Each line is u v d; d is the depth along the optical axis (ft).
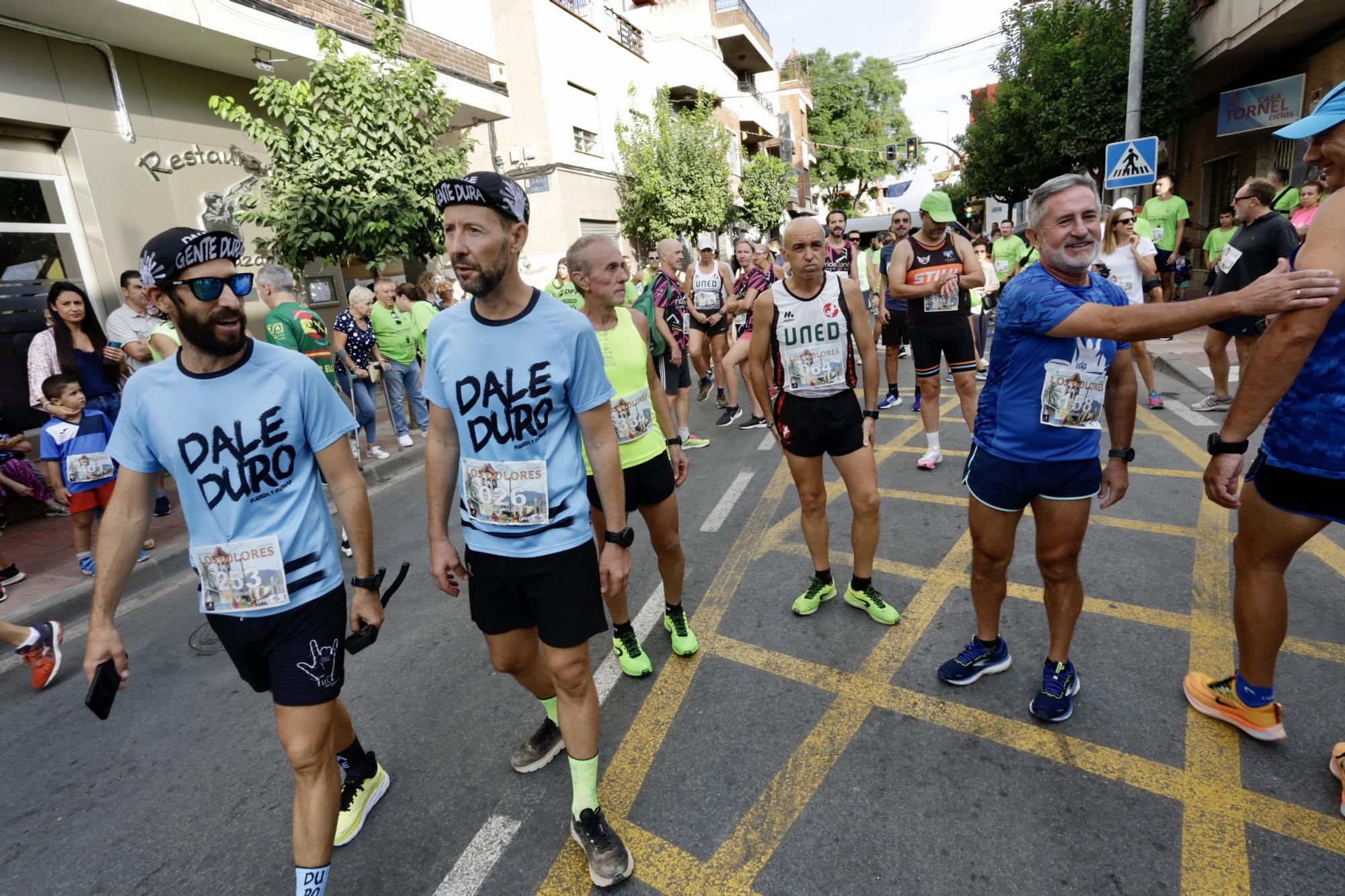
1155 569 12.31
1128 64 46.47
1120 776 7.88
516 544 6.88
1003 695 9.39
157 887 7.66
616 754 8.98
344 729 7.88
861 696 9.66
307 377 6.47
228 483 6.21
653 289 23.06
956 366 17.92
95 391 18.06
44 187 23.30
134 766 9.81
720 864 7.25
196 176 27.48
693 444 23.50
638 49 64.90
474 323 6.73
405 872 7.50
